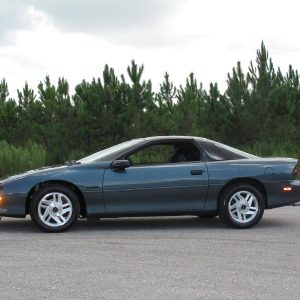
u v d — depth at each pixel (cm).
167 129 2066
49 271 618
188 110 2238
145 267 638
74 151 2014
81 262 664
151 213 912
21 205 884
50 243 791
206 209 929
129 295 524
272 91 2361
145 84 2116
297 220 1038
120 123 2025
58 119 2102
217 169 930
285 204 954
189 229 927
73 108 2142
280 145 2152
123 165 898
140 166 917
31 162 1848
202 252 725
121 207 903
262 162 955
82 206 914
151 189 908
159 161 932
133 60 2155
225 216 927
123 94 2073
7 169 1814
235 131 2303
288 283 568
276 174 948
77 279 583
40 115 2584
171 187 912
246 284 564
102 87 2083
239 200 934
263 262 665
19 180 888
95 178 895
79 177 892
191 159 935
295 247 762
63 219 891
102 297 518
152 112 2077
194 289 545
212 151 946
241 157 958
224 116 2316
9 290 541
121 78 2153
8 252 725
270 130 2300
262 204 940
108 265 648
